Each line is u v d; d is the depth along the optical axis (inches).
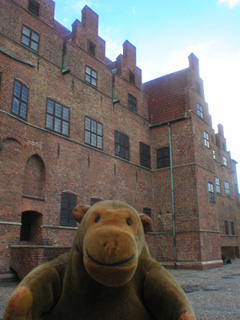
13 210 529.0
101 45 869.8
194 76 1024.9
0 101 536.1
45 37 692.7
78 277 83.8
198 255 815.1
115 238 73.1
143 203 900.0
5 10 609.0
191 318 74.7
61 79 710.5
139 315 82.0
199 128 966.4
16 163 552.1
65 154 676.1
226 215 1526.8
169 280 84.4
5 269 496.1
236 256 1534.2
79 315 80.6
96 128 787.4
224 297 369.1
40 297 79.0
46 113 650.8
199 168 904.9
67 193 661.9
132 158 898.7
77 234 91.7
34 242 588.1
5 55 559.8
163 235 893.8
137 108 976.3
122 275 71.6
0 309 268.7
